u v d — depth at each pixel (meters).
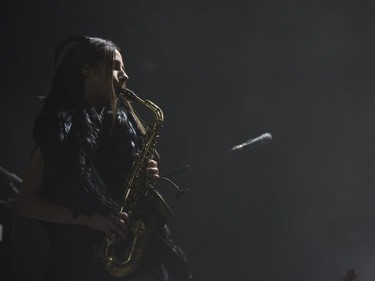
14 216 8.07
